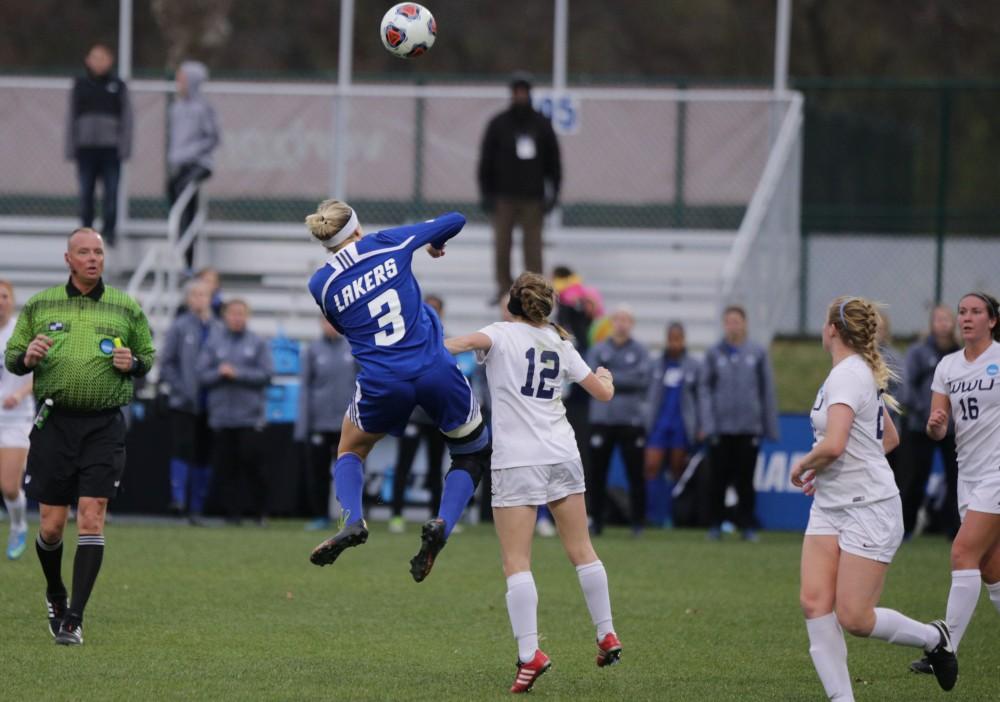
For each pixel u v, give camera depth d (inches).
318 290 1088.8
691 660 1182.9
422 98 3016.7
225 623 1311.5
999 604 1159.6
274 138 3021.7
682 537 2138.3
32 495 1212.5
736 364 2110.0
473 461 1109.1
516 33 4722.0
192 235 2819.9
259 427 2153.1
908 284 3169.3
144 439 2261.3
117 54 4586.6
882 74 4808.1
